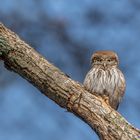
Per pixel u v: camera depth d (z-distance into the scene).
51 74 10.84
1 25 10.96
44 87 10.89
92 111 10.73
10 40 10.90
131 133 10.55
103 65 14.12
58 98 10.90
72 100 10.80
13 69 10.99
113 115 10.69
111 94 13.72
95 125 10.71
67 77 10.92
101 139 10.70
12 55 10.87
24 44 10.96
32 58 10.88
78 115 10.91
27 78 10.98
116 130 10.59
